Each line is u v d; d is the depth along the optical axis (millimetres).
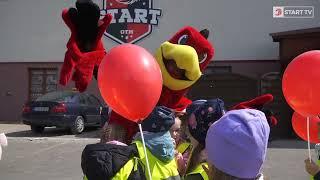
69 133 16531
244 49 19188
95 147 2777
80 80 3479
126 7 19734
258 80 15594
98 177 2689
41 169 10070
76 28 3557
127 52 3037
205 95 15547
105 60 3066
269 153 12102
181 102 4070
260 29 19047
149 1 19734
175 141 3609
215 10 19406
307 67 3545
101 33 3631
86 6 3488
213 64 19359
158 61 3844
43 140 14953
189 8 19562
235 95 15562
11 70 20859
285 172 9539
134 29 19781
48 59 20609
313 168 3514
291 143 14086
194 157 3184
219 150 2422
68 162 10984
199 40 4047
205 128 3189
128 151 2814
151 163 2922
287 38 15484
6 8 20781
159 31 19734
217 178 2461
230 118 2467
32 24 20688
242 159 2373
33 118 15695
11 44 20828
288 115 15305
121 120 3611
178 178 3012
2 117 20875
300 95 3574
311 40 15242
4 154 12148
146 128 3018
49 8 20562
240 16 19219
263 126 2447
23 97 20766
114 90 2988
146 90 2973
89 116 16781
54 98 15992
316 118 3896
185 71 3793
